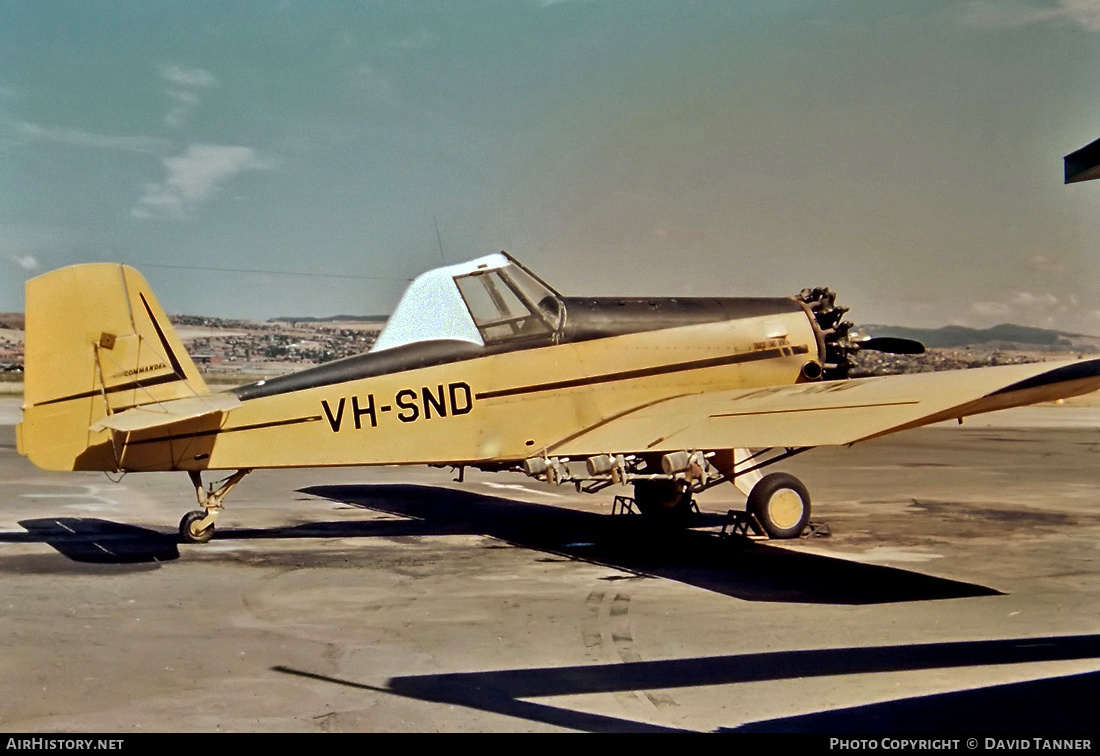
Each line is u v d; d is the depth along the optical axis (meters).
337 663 6.26
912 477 17.55
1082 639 6.85
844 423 8.41
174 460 9.81
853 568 9.35
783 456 10.85
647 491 11.73
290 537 11.04
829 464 20.11
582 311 11.04
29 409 9.66
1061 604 7.88
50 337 9.67
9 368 82.19
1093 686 5.84
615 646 6.68
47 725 5.13
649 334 11.24
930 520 12.34
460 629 7.09
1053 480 16.98
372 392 10.16
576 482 10.49
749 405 9.89
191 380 10.09
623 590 8.41
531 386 10.67
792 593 8.30
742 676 6.04
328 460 10.07
